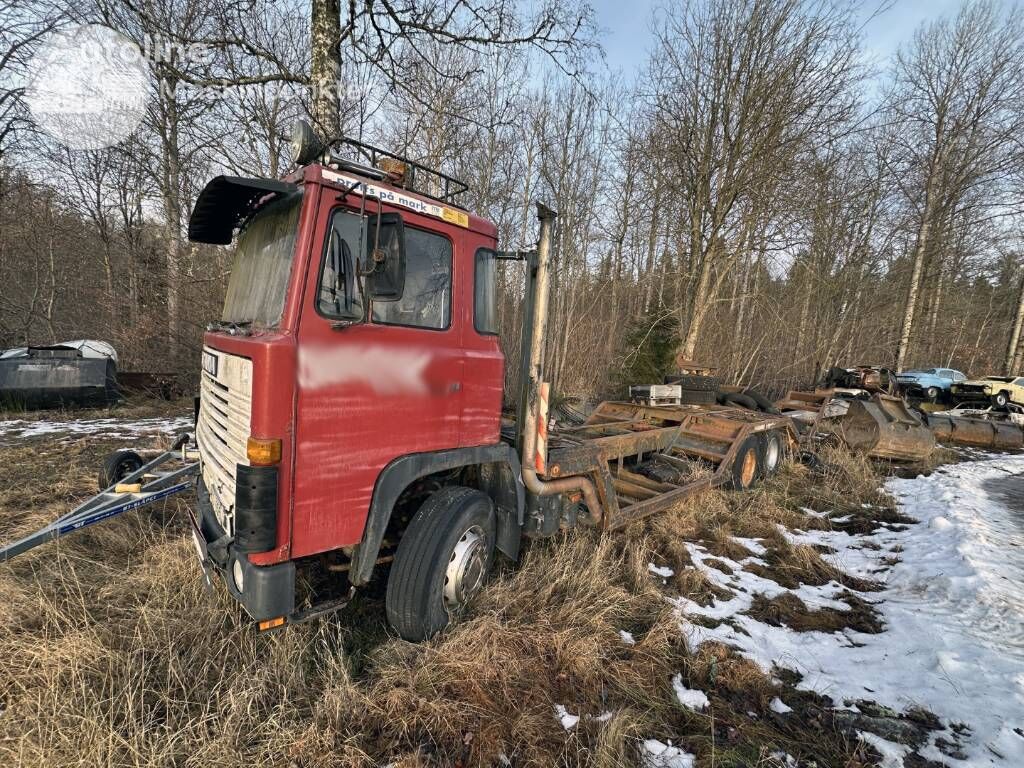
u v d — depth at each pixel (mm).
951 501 6445
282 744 2150
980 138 17625
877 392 12859
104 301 12969
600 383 15188
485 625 2920
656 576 4133
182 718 2234
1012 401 18344
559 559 3766
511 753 2246
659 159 12094
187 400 10891
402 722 2332
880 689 2857
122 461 4832
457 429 3066
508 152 15320
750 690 2820
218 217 3328
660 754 2312
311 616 2445
